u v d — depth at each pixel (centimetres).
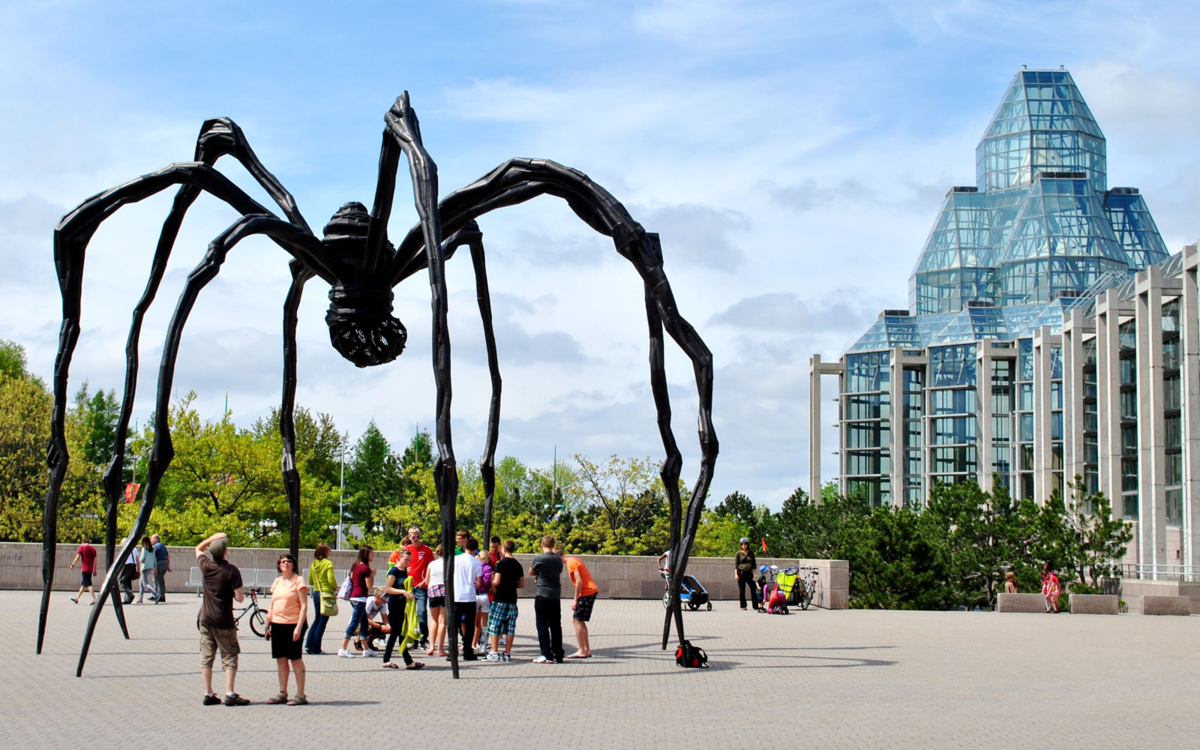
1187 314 5159
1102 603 3098
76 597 2616
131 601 2622
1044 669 1516
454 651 1335
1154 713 1119
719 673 1415
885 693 1240
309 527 5181
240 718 1045
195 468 4509
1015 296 9044
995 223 9956
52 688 1248
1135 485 6341
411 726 999
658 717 1055
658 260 1473
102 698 1174
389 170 1509
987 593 3619
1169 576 5228
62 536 4688
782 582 2939
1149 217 9756
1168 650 1841
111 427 8075
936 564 3206
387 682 1313
